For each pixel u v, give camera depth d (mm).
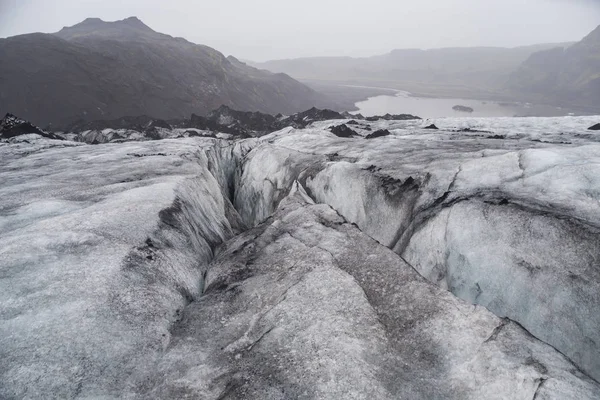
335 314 8539
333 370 6988
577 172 12555
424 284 9477
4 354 7039
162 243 11930
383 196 17469
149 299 9125
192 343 8109
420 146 24797
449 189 15039
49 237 10945
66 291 8719
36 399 6281
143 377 7109
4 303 8289
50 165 23406
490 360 7016
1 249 10273
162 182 17469
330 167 21062
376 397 6508
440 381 6836
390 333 8086
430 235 13656
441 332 7879
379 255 11023
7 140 36344
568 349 8812
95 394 6504
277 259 11602
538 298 9742
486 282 11047
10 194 16078
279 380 6930
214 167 33781
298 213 14836
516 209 11742
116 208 13391
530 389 6297
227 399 6625
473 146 23234
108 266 9805
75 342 7375
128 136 58906
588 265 9359
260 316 8852
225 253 13219
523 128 46062
